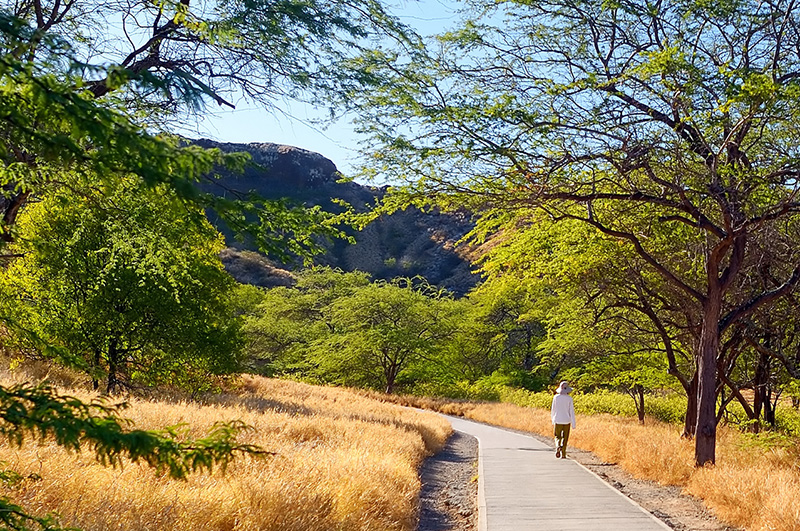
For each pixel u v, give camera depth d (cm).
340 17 618
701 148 1080
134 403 1379
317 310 6316
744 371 2091
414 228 13488
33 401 272
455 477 1390
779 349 1573
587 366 2823
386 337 4703
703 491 1005
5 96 244
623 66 1114
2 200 510
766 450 1242
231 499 632
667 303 1650
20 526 281
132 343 1955
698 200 1205
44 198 484
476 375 6034
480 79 1147
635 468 1330
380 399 4444
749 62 1147
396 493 897
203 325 2062
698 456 1145
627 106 1084
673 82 992
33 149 275
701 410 1148
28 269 1656
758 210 1154
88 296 1798
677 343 2188
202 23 482
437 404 4281
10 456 611
